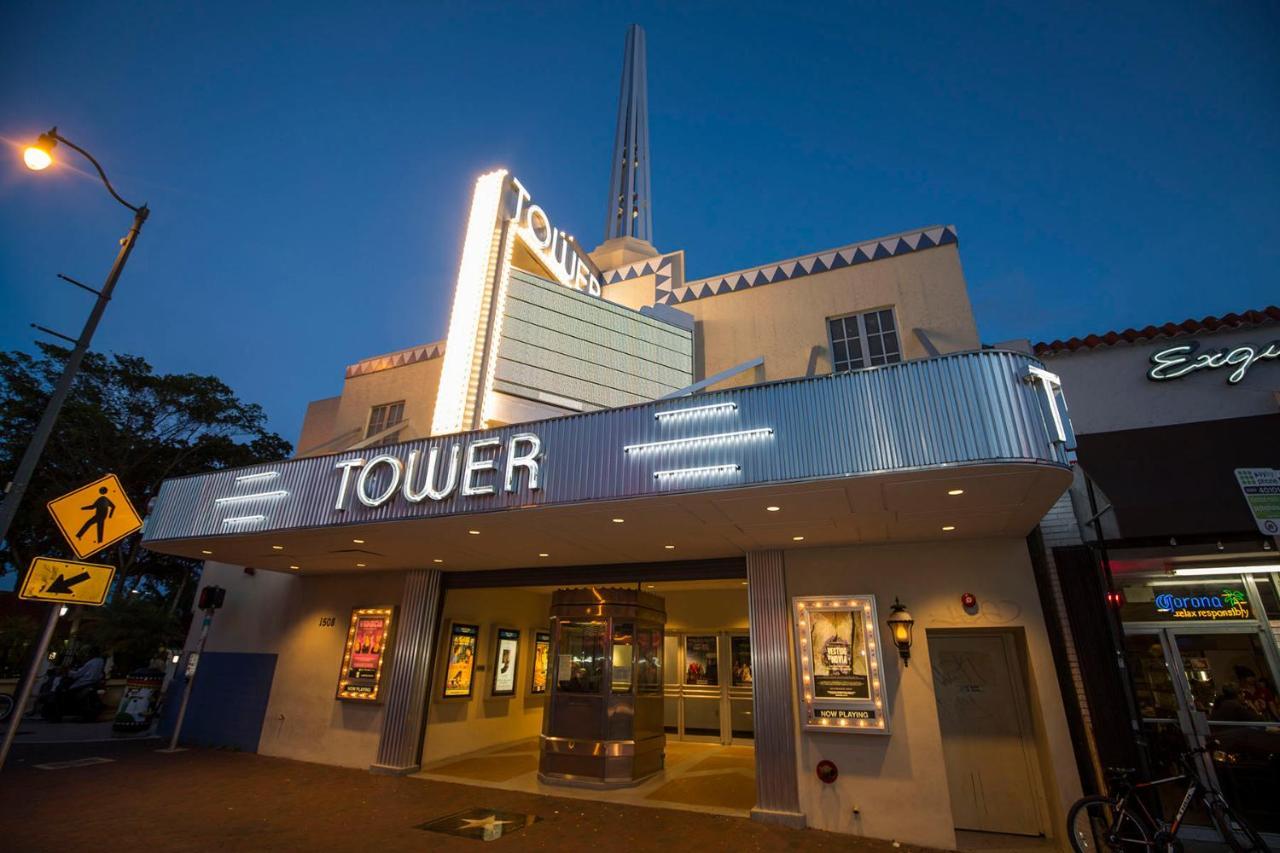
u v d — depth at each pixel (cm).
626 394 1052
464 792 891
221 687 1255
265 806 785
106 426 2344
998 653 809
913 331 991
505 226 1045
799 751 779
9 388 2202
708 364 1129
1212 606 701
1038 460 520
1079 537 752
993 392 539
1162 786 666
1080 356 838
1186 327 799
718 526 749
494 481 715
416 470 767
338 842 656
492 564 1047
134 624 1889
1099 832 623
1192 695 684
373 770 1007
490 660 1237
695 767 1088
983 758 780
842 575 834
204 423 2652
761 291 1138
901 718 752
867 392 577
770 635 831
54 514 536
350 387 1488
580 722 965
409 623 1082
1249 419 721
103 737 1306
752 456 598
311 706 1138
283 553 1012
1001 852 690
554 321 1037
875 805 727
